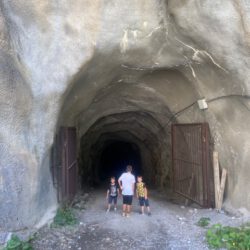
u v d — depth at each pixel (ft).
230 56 23.32
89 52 22.89
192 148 32.12
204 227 24.91
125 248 21.65
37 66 21.79
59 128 27.27
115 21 23.13
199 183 30.89
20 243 20.12
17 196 21.34
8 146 21.17
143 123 47.09
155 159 52.60
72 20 22.34
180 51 25.96
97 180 67.10
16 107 21.24
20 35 21.47
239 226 23.73
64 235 23.02
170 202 37.11
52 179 25.50
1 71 20.81
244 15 21.75
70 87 23.62
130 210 30.22
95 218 27.68
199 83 28.19
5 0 21.07
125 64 27.40
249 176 25.72
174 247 21.66
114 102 36.58
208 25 22.90
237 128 26.32
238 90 24.57
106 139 61.87
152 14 23.61
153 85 32.86
